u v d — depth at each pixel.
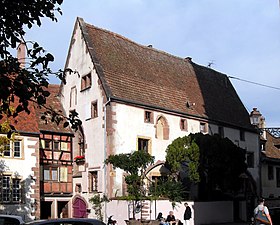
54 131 33.34
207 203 33.22
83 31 35.06
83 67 34.56
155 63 39.31
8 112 8.61
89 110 33.31
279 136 52.75
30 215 29.59
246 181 42.50
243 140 43.16
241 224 33.94
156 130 34.12
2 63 8.19
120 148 31.45
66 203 33.75
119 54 36.12
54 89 37.88
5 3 8.09
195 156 31.55
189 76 42.25
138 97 33.72
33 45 8.27
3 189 28.89
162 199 29.67
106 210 30.25
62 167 33.50
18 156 29.86
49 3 8.27
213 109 41.12
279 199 46.62
